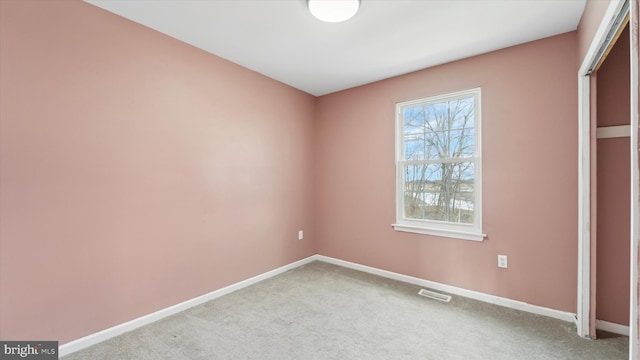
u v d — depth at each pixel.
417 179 3.22
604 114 2.16
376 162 3.48
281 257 3.54
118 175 2.16
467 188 2.89
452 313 2.49
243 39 2.51
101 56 2.06
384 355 1.93
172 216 2.48
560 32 2.35
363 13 2.11
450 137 2.99
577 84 2.29
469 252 2.81
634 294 0.94
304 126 3.88
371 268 3.52
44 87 1.82
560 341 2.07
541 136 2.45
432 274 3.05
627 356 1.90
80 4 1.96
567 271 2.35
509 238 2.60
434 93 3.03
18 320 1.75
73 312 1.95
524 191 2.53
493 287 2.68
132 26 2.22
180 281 2.54
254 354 1.94
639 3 0.88
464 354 1.94
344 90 3.79
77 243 1.96
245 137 3.10
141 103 2.28
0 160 1.68
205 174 2.73
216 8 2.06
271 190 3.41
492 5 2.01
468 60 2.82
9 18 1.70
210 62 2.76
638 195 0.92
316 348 2.01
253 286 3.10
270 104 3.38
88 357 1.89
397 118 3.32
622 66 2.11
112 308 2.13
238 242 3.04
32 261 1.79
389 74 3.27
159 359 1.88
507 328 2.25
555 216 2.40
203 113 2.71
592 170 2.12
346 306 2.63
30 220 1.78
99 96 2.05
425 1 1.97
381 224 3.44
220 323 2.33
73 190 1.95
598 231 2.20
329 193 3.95
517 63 2.56
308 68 3.12
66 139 1.91
